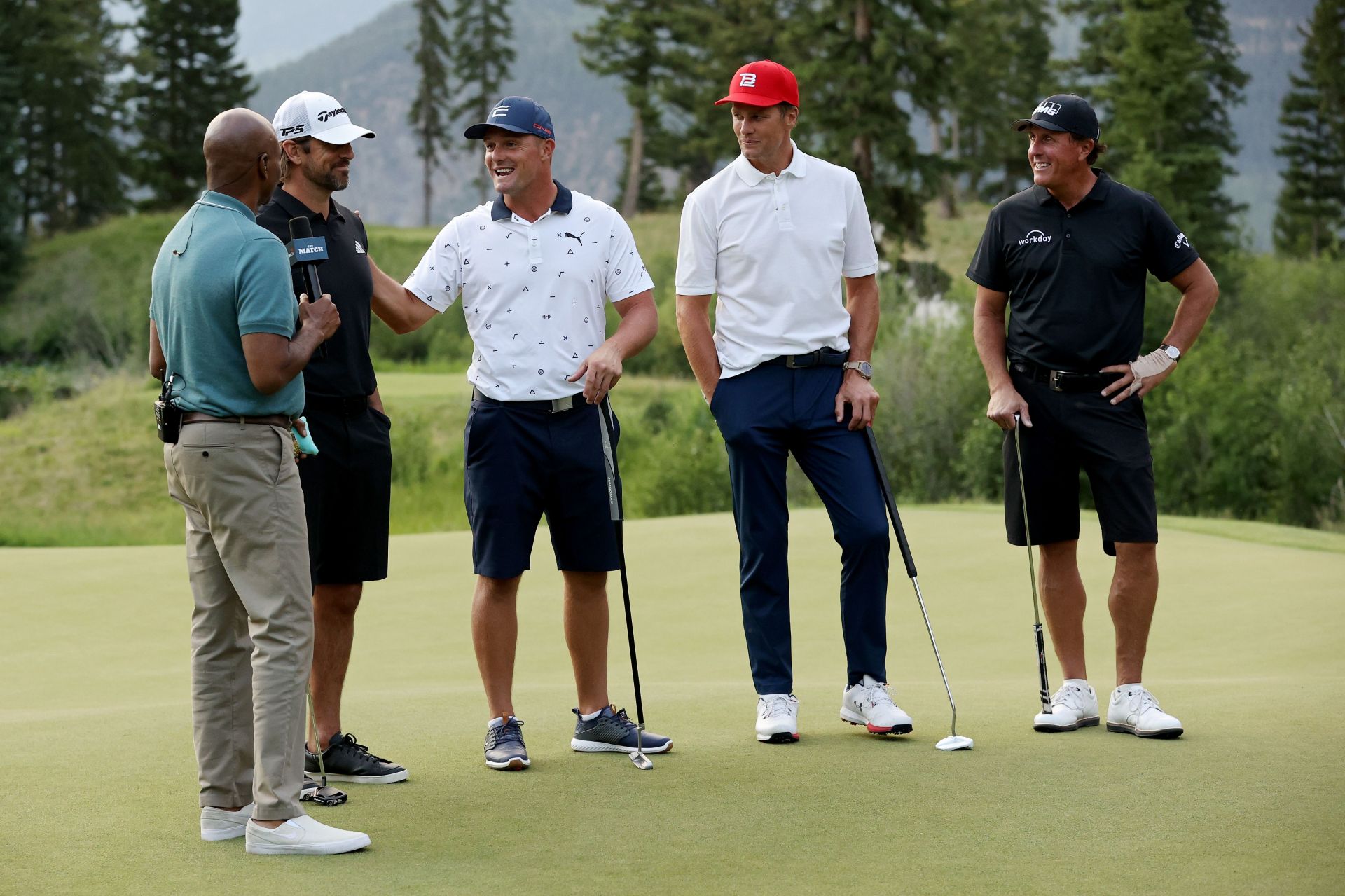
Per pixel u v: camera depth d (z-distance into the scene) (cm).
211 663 705
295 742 685
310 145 823
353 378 829
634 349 877
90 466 4944
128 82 11719
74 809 754
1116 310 926
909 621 1565
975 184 12681
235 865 647
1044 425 941
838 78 6266
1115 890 580
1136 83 7100
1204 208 6806
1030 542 945
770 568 916
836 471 920
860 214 938
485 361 877
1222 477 3934
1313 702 984
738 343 926
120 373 6875
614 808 736
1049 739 885
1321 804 704
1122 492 915
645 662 1398
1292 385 4106
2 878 627
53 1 11144
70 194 11650
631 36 10412
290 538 694
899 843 656
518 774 826
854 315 950
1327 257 7319
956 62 6494
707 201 923
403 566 1903
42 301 8894
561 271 871
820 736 921
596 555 886
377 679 1318
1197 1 9500
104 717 1023
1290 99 12150
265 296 671
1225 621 1466
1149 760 812
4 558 1928
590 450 880
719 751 876
